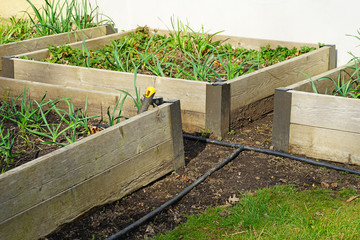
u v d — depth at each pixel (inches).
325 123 162.1
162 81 195.0
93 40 276.7
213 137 184.9
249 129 194.9
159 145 150.5
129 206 138.2
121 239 123.0
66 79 222.8
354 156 159.6
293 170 160.1
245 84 191.8
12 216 109.3
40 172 114.2
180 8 289.0
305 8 249.3
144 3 301.6
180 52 263.3
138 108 164.4
